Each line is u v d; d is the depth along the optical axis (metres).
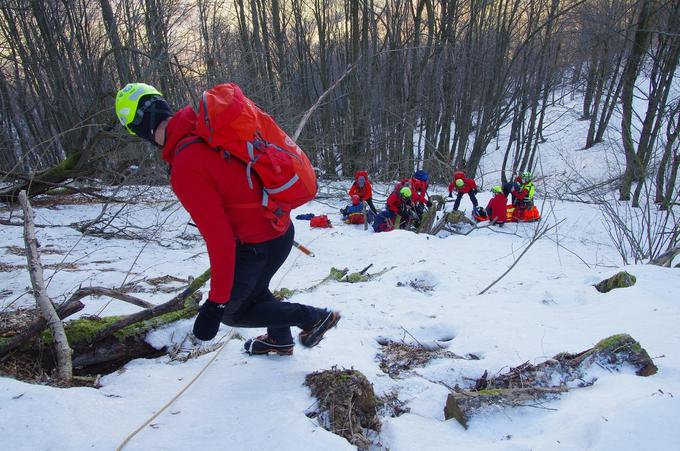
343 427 2.26
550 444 2.04
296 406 2.37
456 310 4.07
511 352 3.07
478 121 21.98
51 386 2.66
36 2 12.73
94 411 2.31
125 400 2.47
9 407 2.22
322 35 22.11
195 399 2.48
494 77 20.36
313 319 2.65
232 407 2.39
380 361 3.17
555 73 20.81
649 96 13.43
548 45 19.95
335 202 14.16
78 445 2.07
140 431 2.19
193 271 6.50
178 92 12.11
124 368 3.01
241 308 2.44
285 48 22.06
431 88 20.92
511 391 2.46
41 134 16.55
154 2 12.22
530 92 21.59
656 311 3.54
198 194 2.02
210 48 14.56
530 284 5.03
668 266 5.64
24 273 5.52
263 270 2.37
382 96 20.58
